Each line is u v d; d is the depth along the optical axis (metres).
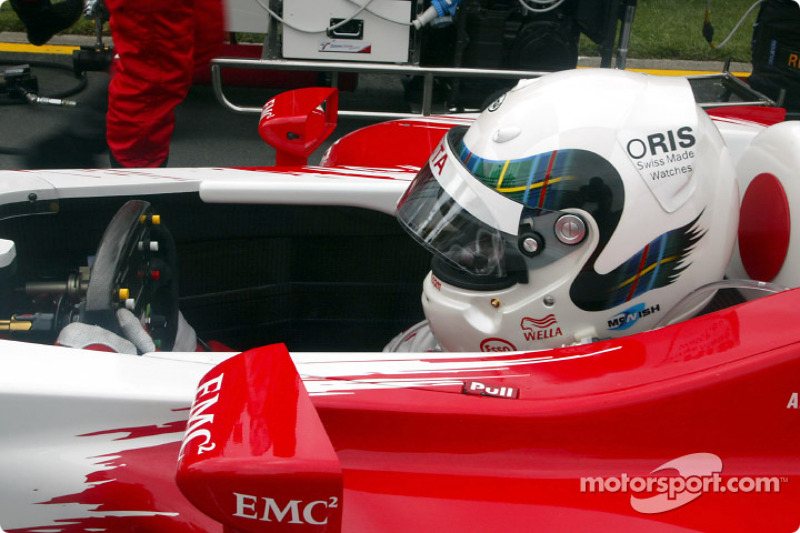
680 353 1.26
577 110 1.37
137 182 1.90
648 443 1.25
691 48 7.19
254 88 5.31
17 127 4.51
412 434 1.24
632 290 1.38
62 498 1.19
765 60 5.11
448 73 4.23
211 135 4.84
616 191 1.33
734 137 2.28
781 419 1.23
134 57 3.29
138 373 1.26
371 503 1.19
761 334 1.25
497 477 1.23
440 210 1.47
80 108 4.45
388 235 2.15
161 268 1.76
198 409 1.02
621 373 1.26
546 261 1.38
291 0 4.11
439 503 1.20
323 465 0.90
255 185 1.99
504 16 4.46
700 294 1.41
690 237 1.37
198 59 3.89
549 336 1.44
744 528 1.20
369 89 5.82
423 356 1.35
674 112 1.39
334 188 2.03
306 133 2.24
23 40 6.25
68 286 1.56
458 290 1.48
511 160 1.38
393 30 4.21
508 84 4.72
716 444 1.25
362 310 2.23
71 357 1.28
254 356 1.08
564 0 4.49
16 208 1.76
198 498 0.92
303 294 2.19
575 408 1.22
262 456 0.91
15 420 1.21
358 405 1.23
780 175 1.55
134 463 1.21
